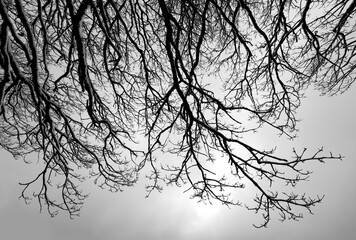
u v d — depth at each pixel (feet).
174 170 21.89
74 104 25.48
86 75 17.57
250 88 23.07
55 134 21.16
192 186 21.54
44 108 20.86
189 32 19.80
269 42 19.02
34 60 16.76
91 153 22.66
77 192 23.86
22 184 21.79
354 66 23.17
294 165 17.53
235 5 22.97
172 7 21.90
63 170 22.95
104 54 19.19
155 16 22.94
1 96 17.17
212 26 23.09
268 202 18.33
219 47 24.56
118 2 22.86
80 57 16.67
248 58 21.59
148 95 22.84
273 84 22.47
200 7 21.84
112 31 21.16
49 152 24.23
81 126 23.13
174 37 22.36
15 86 18.57
